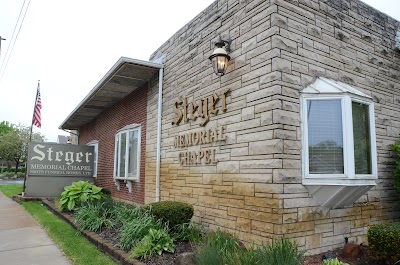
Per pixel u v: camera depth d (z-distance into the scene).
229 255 3.57
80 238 5.85
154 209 5.48
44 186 11.89
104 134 12.55
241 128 4.95
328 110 4.54
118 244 4.84
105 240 5.27
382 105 5.97
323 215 4.65
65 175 12.25
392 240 4.03
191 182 6.25
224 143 5.34
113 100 11.05
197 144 6.14
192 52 6.62
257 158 4.56
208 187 5.70
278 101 4.33
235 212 4.94
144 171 8.59
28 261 4.60
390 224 4.44
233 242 4.25
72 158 12.46
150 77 8.56
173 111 7.21
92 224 6.15
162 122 7.72
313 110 4.59
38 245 5.51
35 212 8.94
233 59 5.29
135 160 9.20
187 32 6.92
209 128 5.79
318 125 4.54
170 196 7.02
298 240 4.28
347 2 5.59
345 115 4.41
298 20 4.77
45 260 4.65
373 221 5.43
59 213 8.12
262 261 3.34
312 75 4.81
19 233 6.45
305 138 4.49
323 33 5.09
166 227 5.11
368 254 4.59
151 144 8.21
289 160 4.32
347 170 4.31
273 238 3.84
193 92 6.47
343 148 4.39
